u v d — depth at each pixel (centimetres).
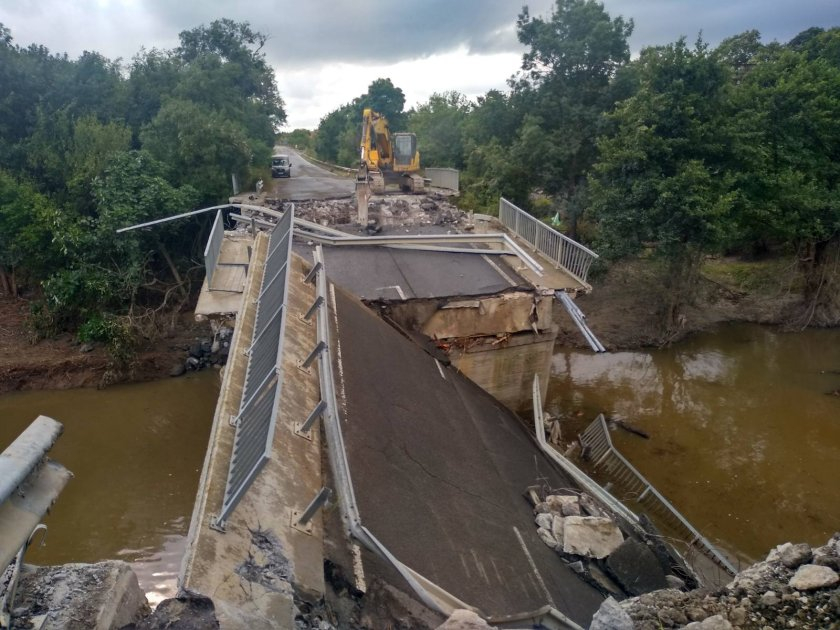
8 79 2550
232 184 2473
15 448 301
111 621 325
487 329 1189
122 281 1950
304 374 625
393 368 852
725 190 1753
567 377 1759
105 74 2875
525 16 2562
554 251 1384
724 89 1855
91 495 1269
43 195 2180
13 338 1934
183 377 1803
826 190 1914
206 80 3014
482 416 972
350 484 449
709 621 412
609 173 1894
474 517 626
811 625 420
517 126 2720
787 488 1220
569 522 697
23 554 338
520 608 508
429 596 391
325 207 2141
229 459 464
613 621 411
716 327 2103
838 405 1576
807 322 2075
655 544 740
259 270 995
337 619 400
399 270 1272
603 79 2503
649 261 2055
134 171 2119
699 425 1486
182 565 341
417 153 2894
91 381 1752
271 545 390
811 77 1964
